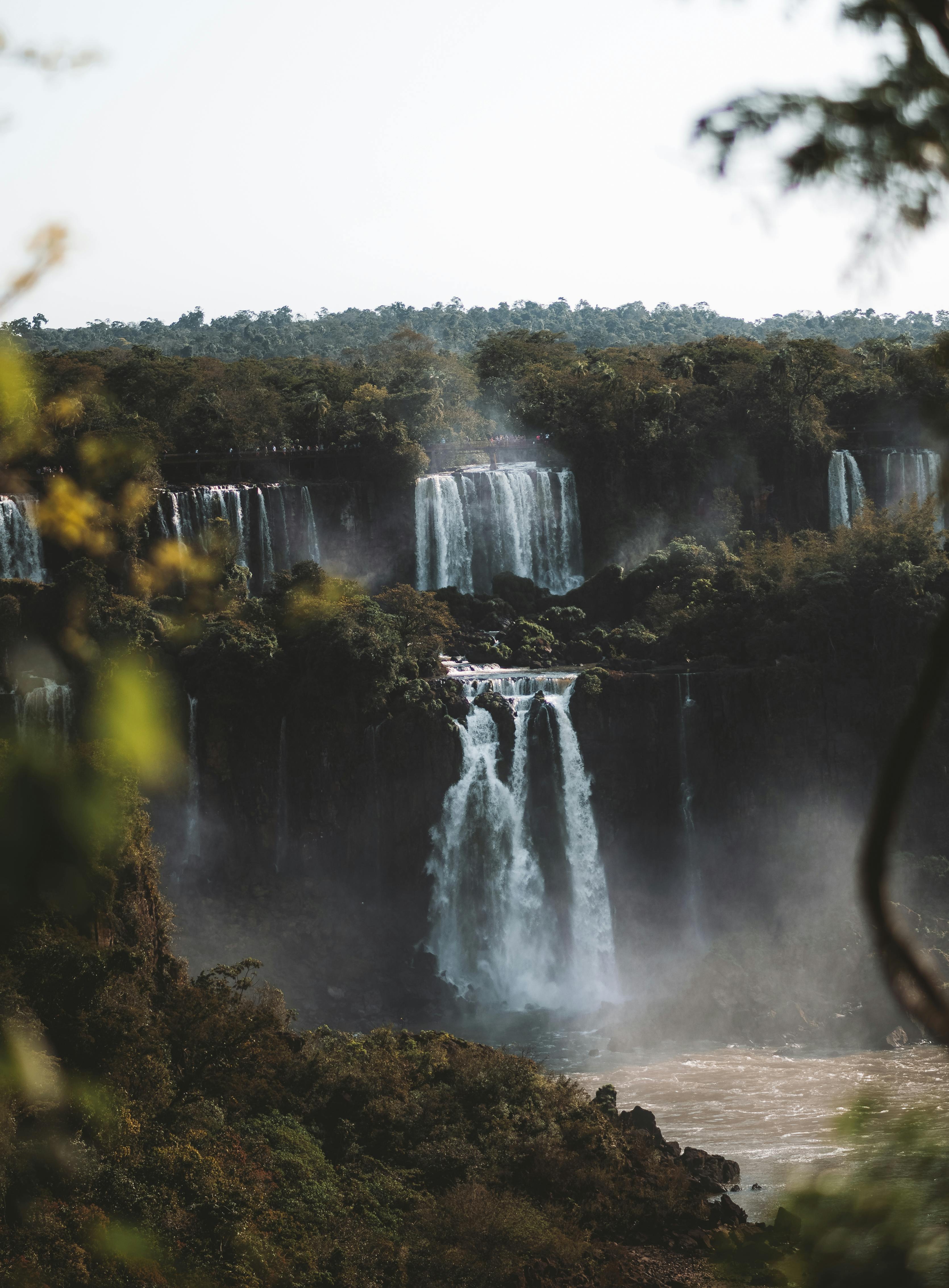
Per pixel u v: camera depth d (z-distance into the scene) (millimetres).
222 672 99125
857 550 109188
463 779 101250
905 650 101438
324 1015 92375
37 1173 41688
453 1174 61000
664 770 103375
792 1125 70188
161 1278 39375
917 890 93875
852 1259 4797
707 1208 58875
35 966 50500
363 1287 49000
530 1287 51438
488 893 101375
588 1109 67312
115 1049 52562
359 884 101875
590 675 103562
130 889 66875
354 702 100938
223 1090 61656
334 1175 58312
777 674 101812
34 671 89000
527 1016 95562
